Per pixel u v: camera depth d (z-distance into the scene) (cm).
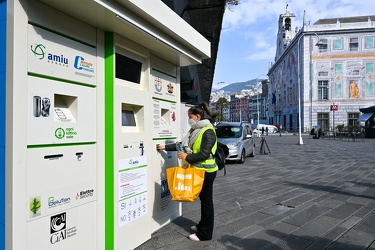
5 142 218
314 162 1239
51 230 249
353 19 5028
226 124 1323
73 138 271
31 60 229
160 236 391
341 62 4681
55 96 269
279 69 6781
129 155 340
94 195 298
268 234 406
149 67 382
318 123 4759
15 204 216
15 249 217
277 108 6938
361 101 4606
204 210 374
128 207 339
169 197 443
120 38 324
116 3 267
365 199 602
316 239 390
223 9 676
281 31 6669
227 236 397
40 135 237
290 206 549
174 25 359
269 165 1148
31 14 229
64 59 261
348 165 1138
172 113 456
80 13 264
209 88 1867
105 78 311
